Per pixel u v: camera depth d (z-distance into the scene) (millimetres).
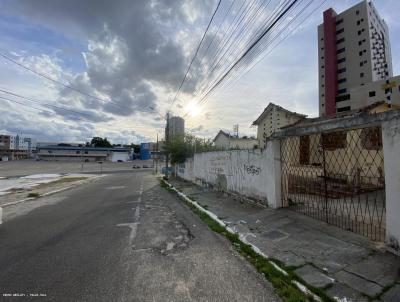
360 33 49375
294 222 5961
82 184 19891
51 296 3162
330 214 6273
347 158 9625
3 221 7496
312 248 4461
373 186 8797
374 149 8984
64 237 5598
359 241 4488
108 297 3111
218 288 3309
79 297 3127
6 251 4809
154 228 6238
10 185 18906
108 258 4340
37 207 9805
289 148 8648
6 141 97188
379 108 11109
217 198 10422
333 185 9133
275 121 25359
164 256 4422
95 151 82062
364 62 48531
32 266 4066
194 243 5105
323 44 55188
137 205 9562
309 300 3002
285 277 3539
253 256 4355
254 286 3357
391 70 53656
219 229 5996
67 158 79125
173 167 26297
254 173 8602
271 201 7480
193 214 7914
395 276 3324
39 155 77312
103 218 7406
